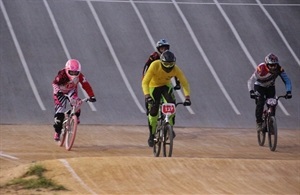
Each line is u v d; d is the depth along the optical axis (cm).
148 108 3431
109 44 5712
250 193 2516
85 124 4503
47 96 4912
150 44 5781
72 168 2709
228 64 5609
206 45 5847
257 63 5678
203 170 2750
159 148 3325
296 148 3969
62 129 3684
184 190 2520
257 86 3853
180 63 5550
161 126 3291
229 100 5088
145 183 2591
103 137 4081
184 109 4888
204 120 4747
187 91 3316
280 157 3634
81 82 3578
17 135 4034
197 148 3834
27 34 5738
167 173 2697
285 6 6594
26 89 4991
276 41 6050
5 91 4934
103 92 5041
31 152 3509
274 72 3738
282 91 5350
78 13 6100
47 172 2697
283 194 2541
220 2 6512
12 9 6050
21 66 5297
